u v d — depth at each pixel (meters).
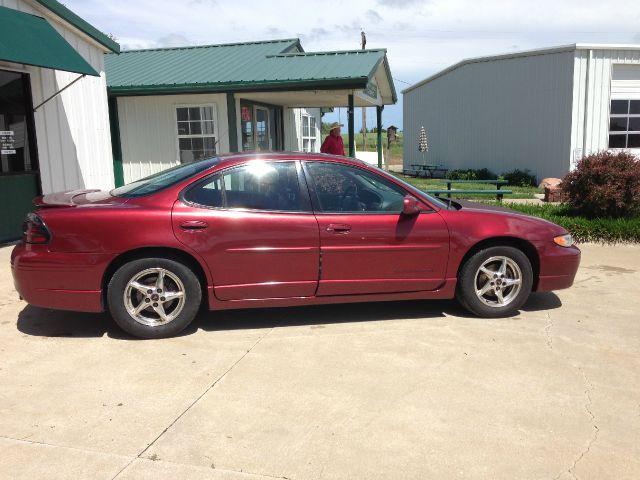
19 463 2.93
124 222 4.44
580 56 16.80
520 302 5.19
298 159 4.91
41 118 8.55
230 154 5.11
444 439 3.18
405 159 28.83
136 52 14.97
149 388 3.77
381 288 4.91
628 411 3.51
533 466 2.93
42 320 5.07
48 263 4.43
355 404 3.57
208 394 3.69
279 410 3.49
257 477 2.83
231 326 4.96
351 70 11.22
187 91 11.51
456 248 4.97
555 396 3.69
